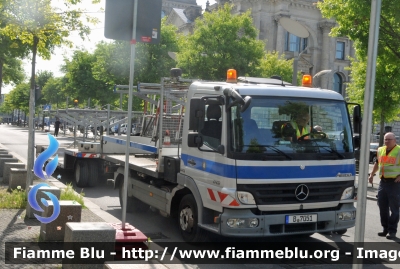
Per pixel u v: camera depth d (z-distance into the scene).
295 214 7.27
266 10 56.94
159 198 9.04
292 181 7.23
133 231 6.84
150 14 7.00
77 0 11.82
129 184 10.54
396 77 21.66
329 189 7.56
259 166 7.11
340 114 7.88
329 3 18.17
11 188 12.19
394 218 9.20
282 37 56.94
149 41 7.00
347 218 7.70
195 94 8.19
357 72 25.84
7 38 17.19
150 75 38.16
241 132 7.16
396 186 9.19
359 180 4.17
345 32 18.05
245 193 7.03
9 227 8.43
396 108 24.11
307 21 59.81
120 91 13.16
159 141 9.60
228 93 7.22
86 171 14.26
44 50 12.18
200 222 7.68
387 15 16.42
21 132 59.56
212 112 7.40
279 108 7.44
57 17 11.51
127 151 6.99
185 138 8.27
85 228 6.00
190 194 8.16
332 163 7.57
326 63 60.75
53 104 71.44
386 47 17.36
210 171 7.50
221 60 34.78
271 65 43.16
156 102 10.86
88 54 49.50
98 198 12.82
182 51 37.28
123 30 6.92
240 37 36.44
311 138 7.53
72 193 11.09
